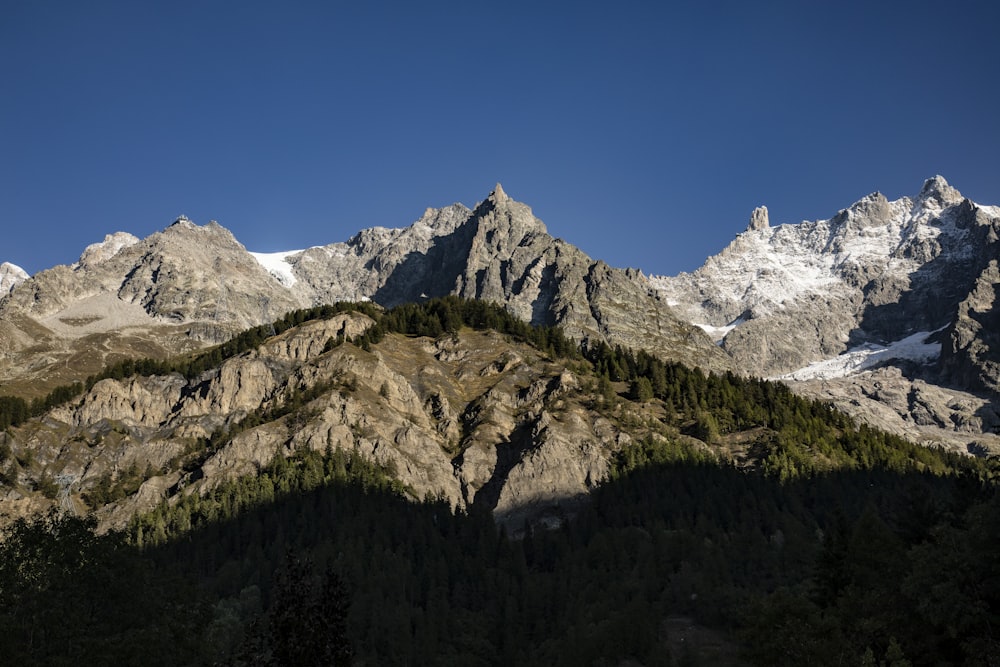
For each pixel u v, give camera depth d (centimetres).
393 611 14425
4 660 7712
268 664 6022
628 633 14038
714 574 15950
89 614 8888
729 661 13375
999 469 9244
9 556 8869
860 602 10025
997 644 7906
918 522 12775
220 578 16250
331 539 17312
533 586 15675
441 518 19788
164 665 8606
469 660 13812
